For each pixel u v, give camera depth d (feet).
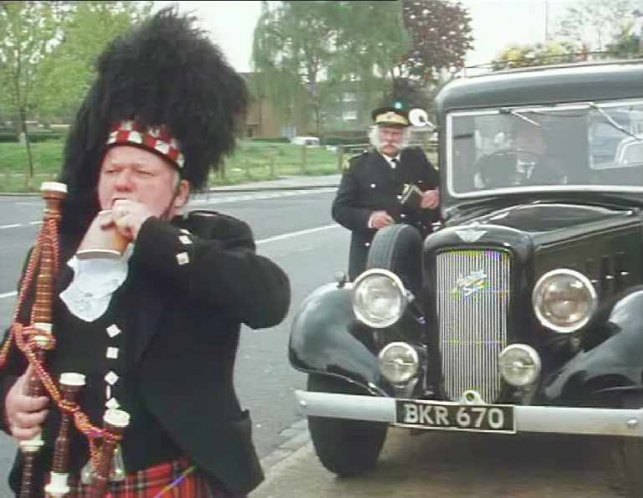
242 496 7.34
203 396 7.23
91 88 7.54
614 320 15.52
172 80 7.35
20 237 51.62
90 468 7.04
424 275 16.46
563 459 18.90
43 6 66.80
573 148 19.53
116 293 7.09
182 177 7.54
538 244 16.14
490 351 15.90
